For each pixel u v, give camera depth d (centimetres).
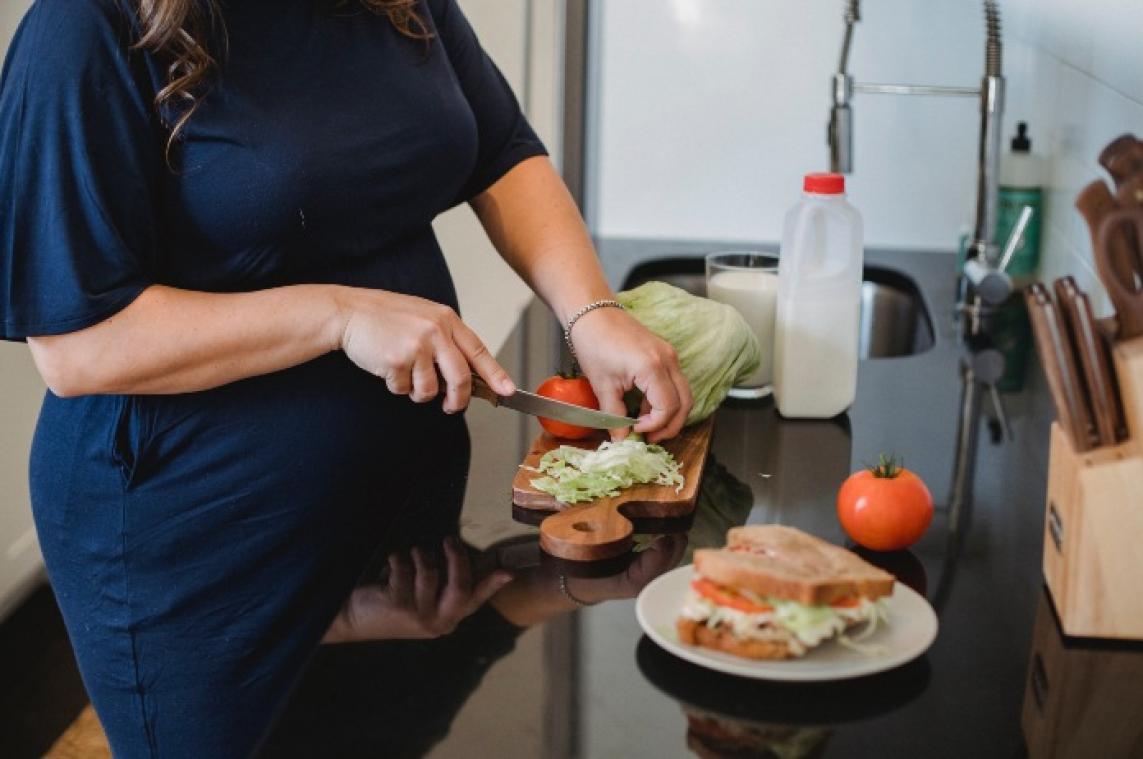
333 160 129
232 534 133
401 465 142
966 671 95
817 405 154
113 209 119
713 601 94
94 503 133
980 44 238
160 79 121
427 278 147
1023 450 145
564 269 149
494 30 267
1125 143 96
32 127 116
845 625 93
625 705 91
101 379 123
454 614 105
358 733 87
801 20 242
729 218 257
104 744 236
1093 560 97
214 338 122
